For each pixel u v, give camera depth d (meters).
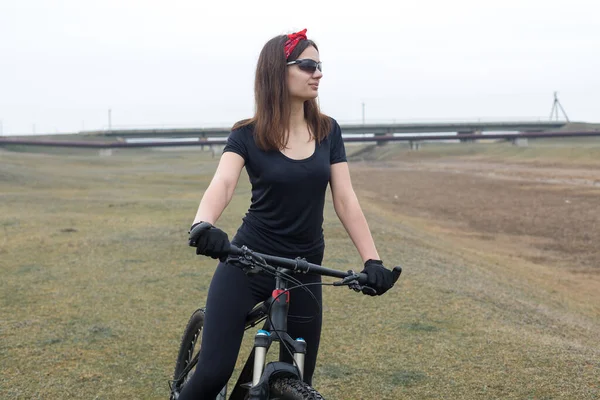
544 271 14.24
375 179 55.47
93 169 58.50
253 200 2.88
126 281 8.61
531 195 36.41
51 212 17.97
